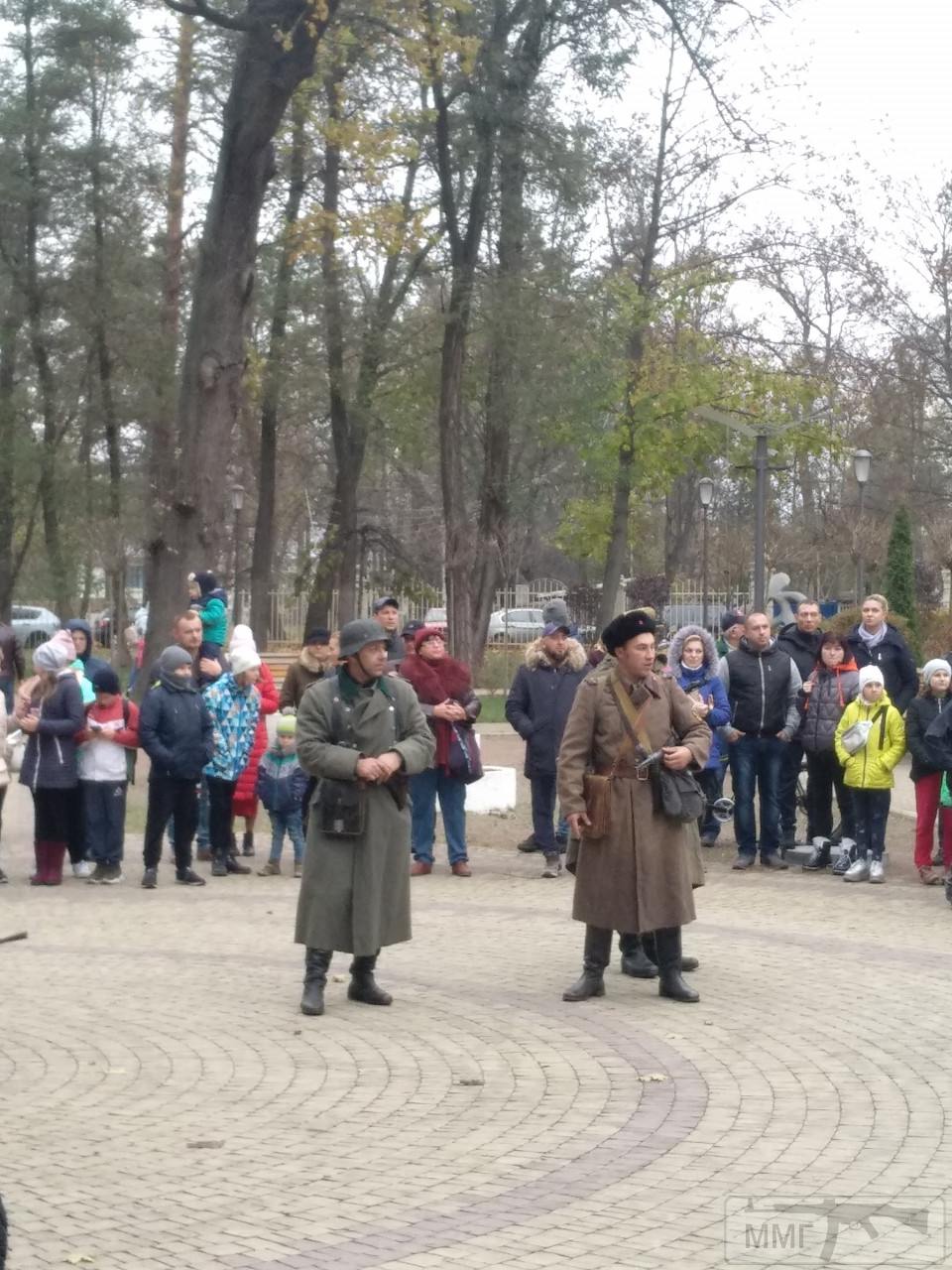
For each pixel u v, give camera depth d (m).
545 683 14.24
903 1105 6.86
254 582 38.50
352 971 9.12
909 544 28.97
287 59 21.91
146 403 39.12
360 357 36.06
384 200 25.61
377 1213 5.53
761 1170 5.95
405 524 48.81
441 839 16.67
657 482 36.62
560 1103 6.96
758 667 14.53
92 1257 5.14
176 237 38.03
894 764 13.85
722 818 13.41
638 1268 4.95
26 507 42.56
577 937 11.23
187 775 13.55
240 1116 6.83
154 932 11.47
